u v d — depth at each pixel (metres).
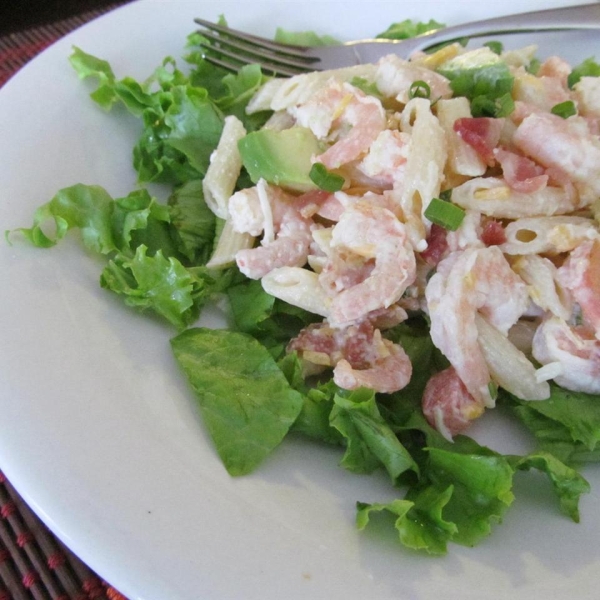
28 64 0.28
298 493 0.21
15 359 0.21
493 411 0.25
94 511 0.19
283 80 0.31
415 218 0.26
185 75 0.33
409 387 0.25
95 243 0.25
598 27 0.34
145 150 0.29
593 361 0.25
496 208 0.26
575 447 0.24
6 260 0.23
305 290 0.25
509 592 0.20
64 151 0.27
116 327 0.24
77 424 0.20
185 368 0.23
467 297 0.25
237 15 0.34
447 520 0.21
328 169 0.27
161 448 0.21
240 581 0.19
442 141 0.26
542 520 0.22
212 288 0.26
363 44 0.34
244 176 0.29
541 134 0.26
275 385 0.23
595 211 0.27
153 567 0.18
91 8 0.46
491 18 0.35
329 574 0.19
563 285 0.25
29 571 0.23
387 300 0.25
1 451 0.19
